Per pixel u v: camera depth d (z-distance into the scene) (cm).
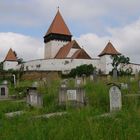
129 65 8094
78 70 7700
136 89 2616
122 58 8169
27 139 1052
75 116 1433
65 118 1443
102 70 8881
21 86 4047
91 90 2417
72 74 7650
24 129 1214
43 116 1603
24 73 7062
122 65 8094
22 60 10125
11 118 1623
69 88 2134
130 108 1641
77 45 9462
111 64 8794
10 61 9938
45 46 10806
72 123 1247
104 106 1838
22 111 1966
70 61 8794
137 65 8231
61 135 1041
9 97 3269
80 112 1559
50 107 2031
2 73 6825
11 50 10231
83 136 1012
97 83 3038
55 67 8844
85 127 1136
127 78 3869
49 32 10500
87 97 2083
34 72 7056
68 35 10488
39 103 2202
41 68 8906
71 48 9394
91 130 1066
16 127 1305
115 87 1786
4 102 2622
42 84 3559
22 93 3231
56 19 10644
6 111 2094
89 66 7919
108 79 3931
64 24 10625
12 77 6066
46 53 10688
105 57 8869
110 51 8944
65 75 7612
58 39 10394
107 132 1079
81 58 8844
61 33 10412
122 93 2194
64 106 2033
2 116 1725
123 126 1184
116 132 1089
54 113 1775
